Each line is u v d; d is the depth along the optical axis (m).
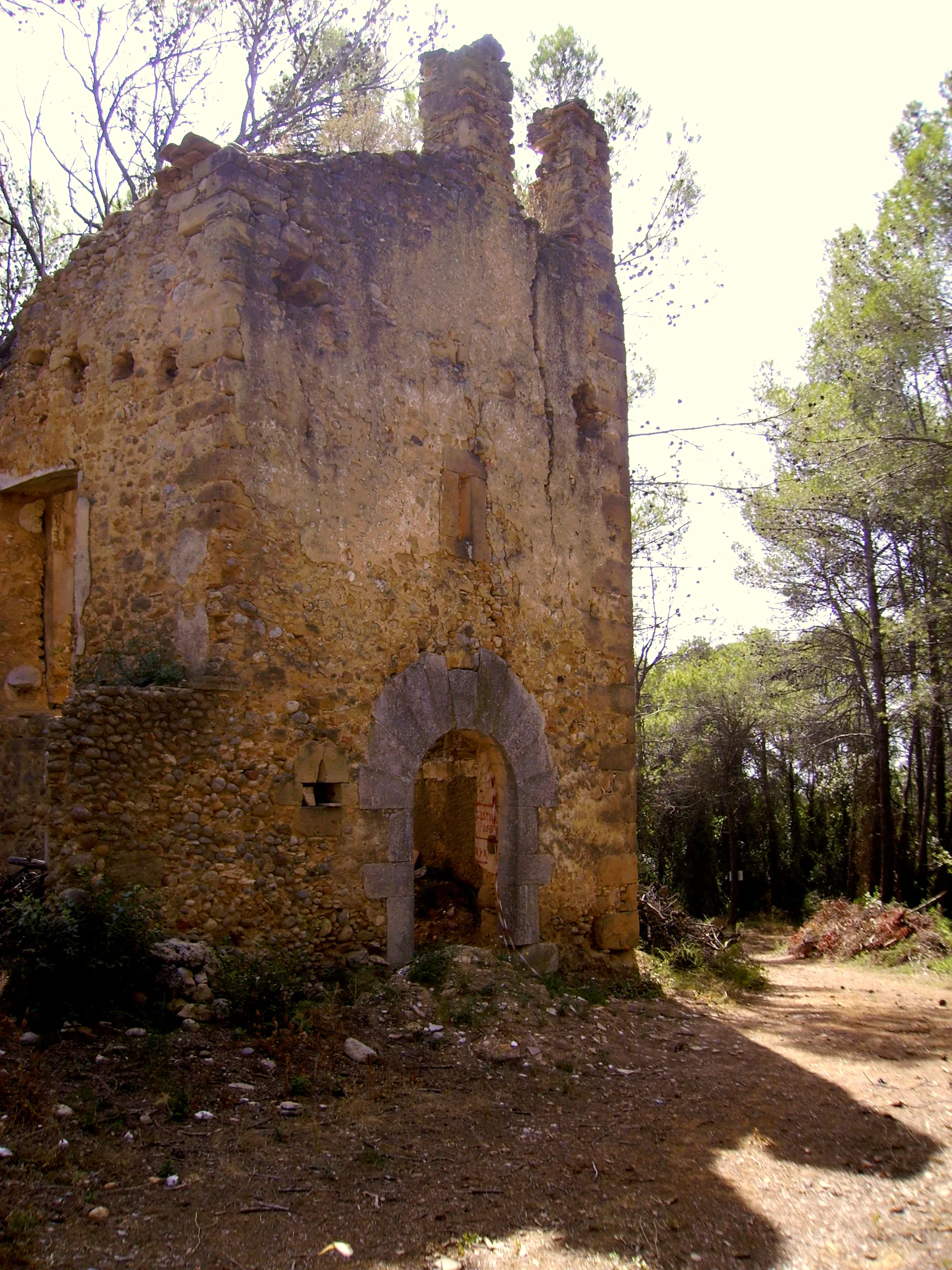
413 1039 6.50
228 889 6.88
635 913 10.05
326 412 7.85
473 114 9.65
